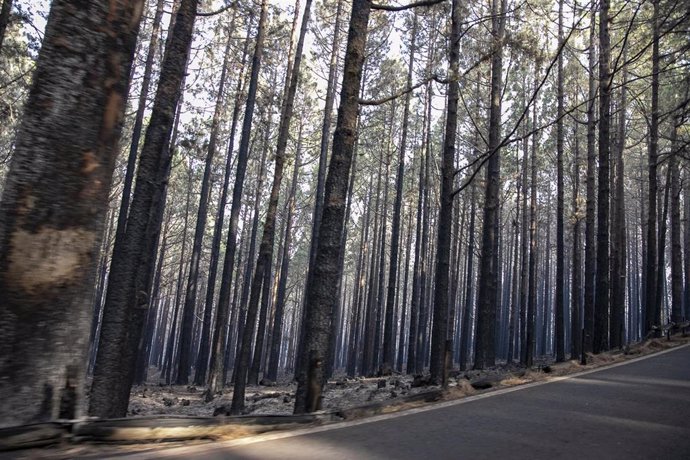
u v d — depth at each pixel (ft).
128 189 63.72
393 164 118.62
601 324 51.31
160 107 32.37
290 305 238.48
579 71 84.58
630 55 76.33
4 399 12.31
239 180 65.92
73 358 13.50
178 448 14.23
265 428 16.96
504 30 56.03
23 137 13.26
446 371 26.02
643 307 120.67
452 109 41.86
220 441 15.37
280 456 13.64
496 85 57.88
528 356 73.15
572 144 98.12
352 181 98.99
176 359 128.36
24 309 12.64
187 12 33.73
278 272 130.52
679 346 52.75
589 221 63.16
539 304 188.34
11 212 12.87
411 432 16.96
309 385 22.41
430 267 131.54
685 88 73.67
